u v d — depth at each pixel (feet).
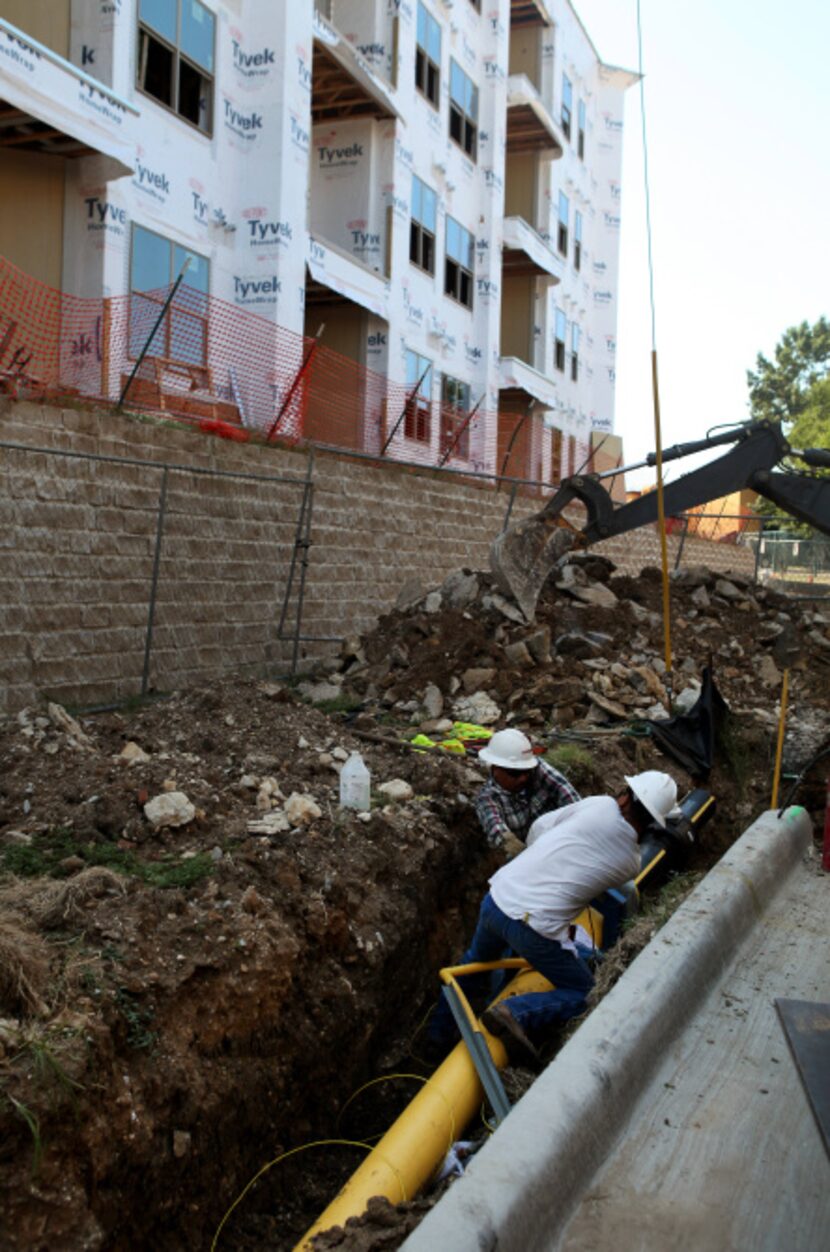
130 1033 12.49
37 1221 10.32
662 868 21.50
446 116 66.44
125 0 38.42
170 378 38.09
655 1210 9.80
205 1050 13.39
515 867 16.72
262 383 43.29
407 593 38.29
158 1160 12.10
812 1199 9.98
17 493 25.27
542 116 78.79
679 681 31.48
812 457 26.45
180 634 30.48
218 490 32.32
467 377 71.61
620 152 99.66
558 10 84.43
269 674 33.96
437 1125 13.82
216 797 18.94
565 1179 9.75
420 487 45.11
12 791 18.48
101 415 28.14
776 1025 13.37
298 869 16.94
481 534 50.75
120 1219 11.55
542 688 29.35
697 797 23.52
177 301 40.52
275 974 14.65
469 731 26.86
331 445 43.42
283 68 45.42
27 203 37.27
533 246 78.33
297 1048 14.92
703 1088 11.89
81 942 13.37
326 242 50.62
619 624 33.81
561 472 79.87
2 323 32.22
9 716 23.58
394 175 59.16
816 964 15.20
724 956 14.99
